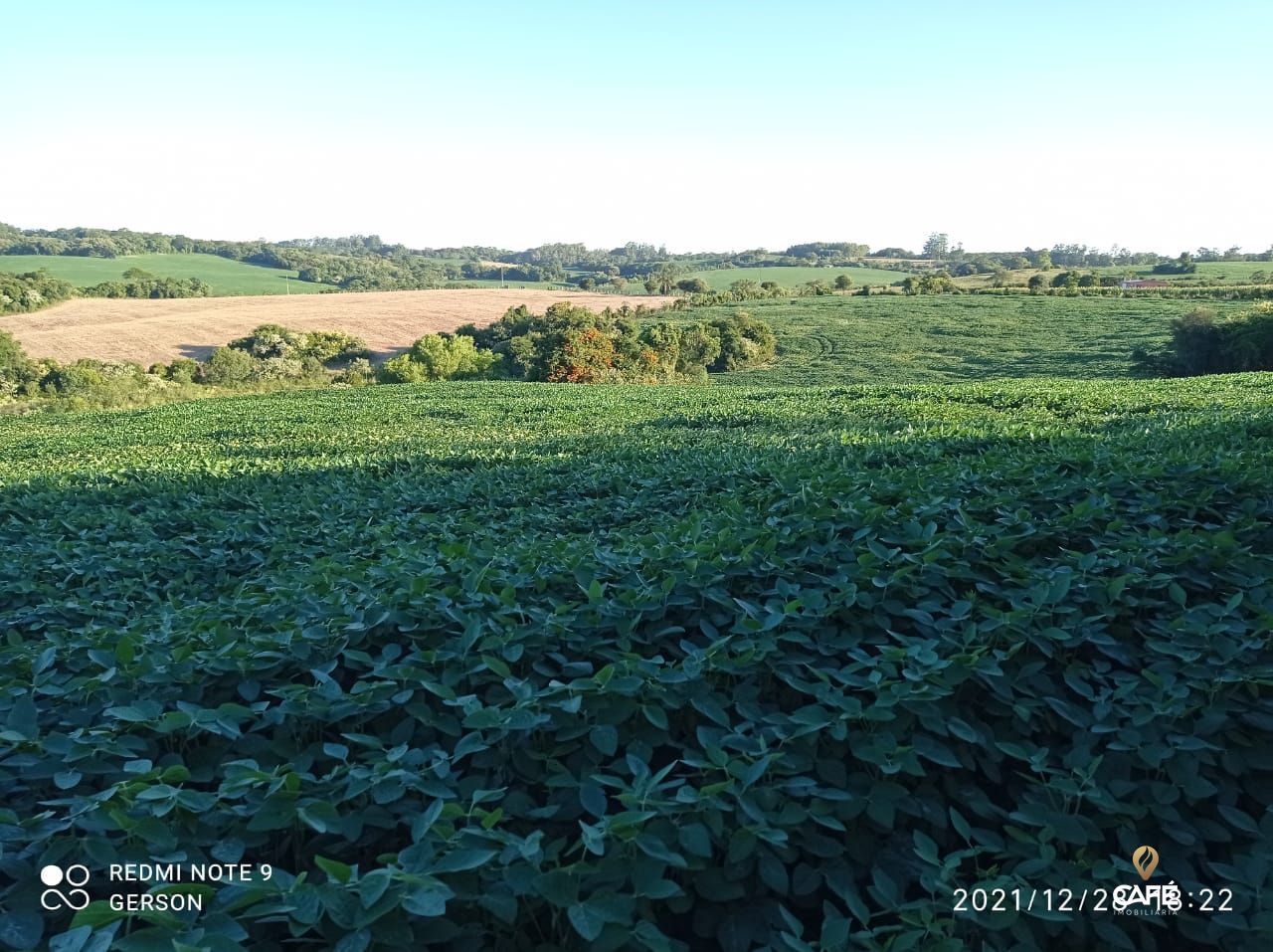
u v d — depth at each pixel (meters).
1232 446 9.02
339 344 76.56
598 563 4.88
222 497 12.04
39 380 55.03
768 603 3.99
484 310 95.56
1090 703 3.66
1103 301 83.00
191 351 72.75
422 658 3.55
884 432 15.40
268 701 3.37
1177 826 3.01
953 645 3.64
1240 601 3.75
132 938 2.08
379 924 2.22
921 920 2.45
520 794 2.88
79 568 7.46
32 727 3.15
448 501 10.58
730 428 19.56
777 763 2.88
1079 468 7.79
